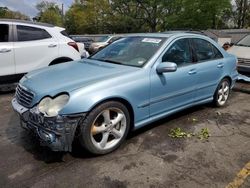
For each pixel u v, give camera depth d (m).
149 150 3.71
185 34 4.69
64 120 3.11
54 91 3.26
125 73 3.71
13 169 3.23
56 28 6.95
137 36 4.77
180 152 3.68
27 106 3.44
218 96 5.43
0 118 4.82
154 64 3.98
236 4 37.09
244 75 7.67
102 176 3.12
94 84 3.36
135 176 3.13
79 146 3.62
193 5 32.28
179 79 4.29
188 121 4.76
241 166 3.37
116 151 3.65
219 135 4.24
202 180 3.08
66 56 6.86
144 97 3.82
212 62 5.01
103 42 20.55
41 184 2.97
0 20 6.12
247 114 5.21
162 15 43.16
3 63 6.05
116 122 3.57
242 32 20.27
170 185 2.98
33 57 6.39
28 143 3.87
